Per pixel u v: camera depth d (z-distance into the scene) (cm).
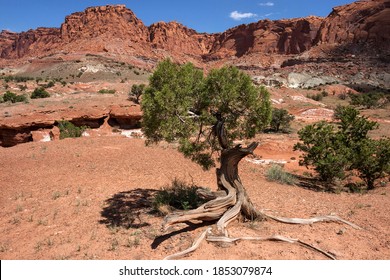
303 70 14612
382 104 6141
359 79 12750
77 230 738
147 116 731
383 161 1415
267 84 11181
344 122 1570
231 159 712
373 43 16638
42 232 738
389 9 17638
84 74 12144
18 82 9512
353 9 19588
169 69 726
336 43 17925
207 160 815
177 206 872
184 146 743
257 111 752
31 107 3991
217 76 727
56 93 6056
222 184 722
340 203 987
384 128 3678
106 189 1054
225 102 733
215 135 772
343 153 1441
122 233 707
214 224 655
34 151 1659
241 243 602
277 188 1195
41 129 3712
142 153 1606
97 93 5678
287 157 2259
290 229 684
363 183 1577
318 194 1159
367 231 702
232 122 780
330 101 7244
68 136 2839
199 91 750
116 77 11544
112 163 1399
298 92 7831
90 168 1316
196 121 755
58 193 1005
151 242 646
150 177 1203
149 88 738
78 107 4112
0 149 1794
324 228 700
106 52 16800
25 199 970
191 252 572
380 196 1160
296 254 573
